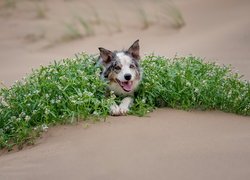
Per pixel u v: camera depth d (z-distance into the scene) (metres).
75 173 5.94
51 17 19.89
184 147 6.50
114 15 19.39
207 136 6.93
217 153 6.28
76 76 8.11
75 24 18.58
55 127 7.45
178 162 6.03
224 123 7.58
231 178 5.55
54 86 7.83
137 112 7.85
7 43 17.09
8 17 20.19
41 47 16.64
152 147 6.52
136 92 8.47
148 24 18.00
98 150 6.53
